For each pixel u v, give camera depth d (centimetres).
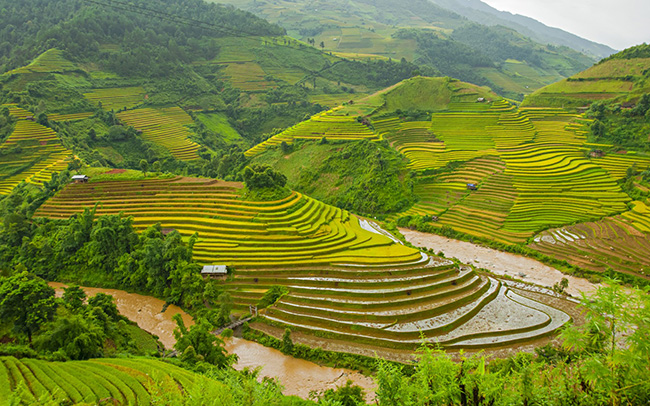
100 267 7381
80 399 3391
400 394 1794
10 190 10069
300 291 6412
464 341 5359
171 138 15488
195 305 6262
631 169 10294
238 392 2208
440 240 9400
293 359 5288
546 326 5684
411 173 11706
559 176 10844
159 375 3775
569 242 8481
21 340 4619
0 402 3209
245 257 7206
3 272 5706
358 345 5403
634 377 1509
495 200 10400
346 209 11362
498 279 7219
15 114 12431
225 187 9244
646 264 7388
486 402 1717
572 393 1698
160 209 8612
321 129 14350
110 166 12606
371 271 6794
